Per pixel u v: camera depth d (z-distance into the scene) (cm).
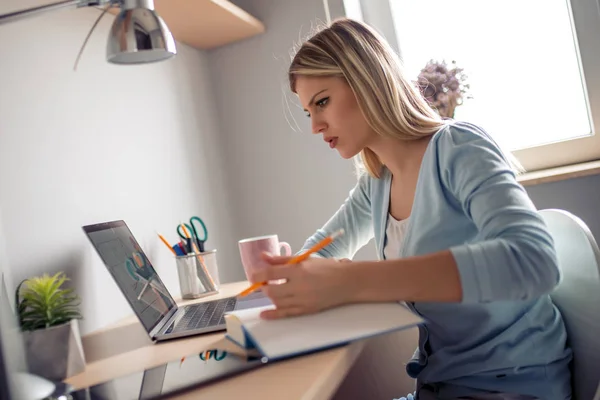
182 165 140
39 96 94
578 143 155
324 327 63
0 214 81
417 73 171
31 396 55
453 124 91
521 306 84
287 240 162
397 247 101
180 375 62
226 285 127
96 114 109
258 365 60
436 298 66
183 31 143
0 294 55
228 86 164
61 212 95
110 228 99
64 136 99
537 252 67
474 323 86
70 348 68
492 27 163
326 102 95
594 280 76
